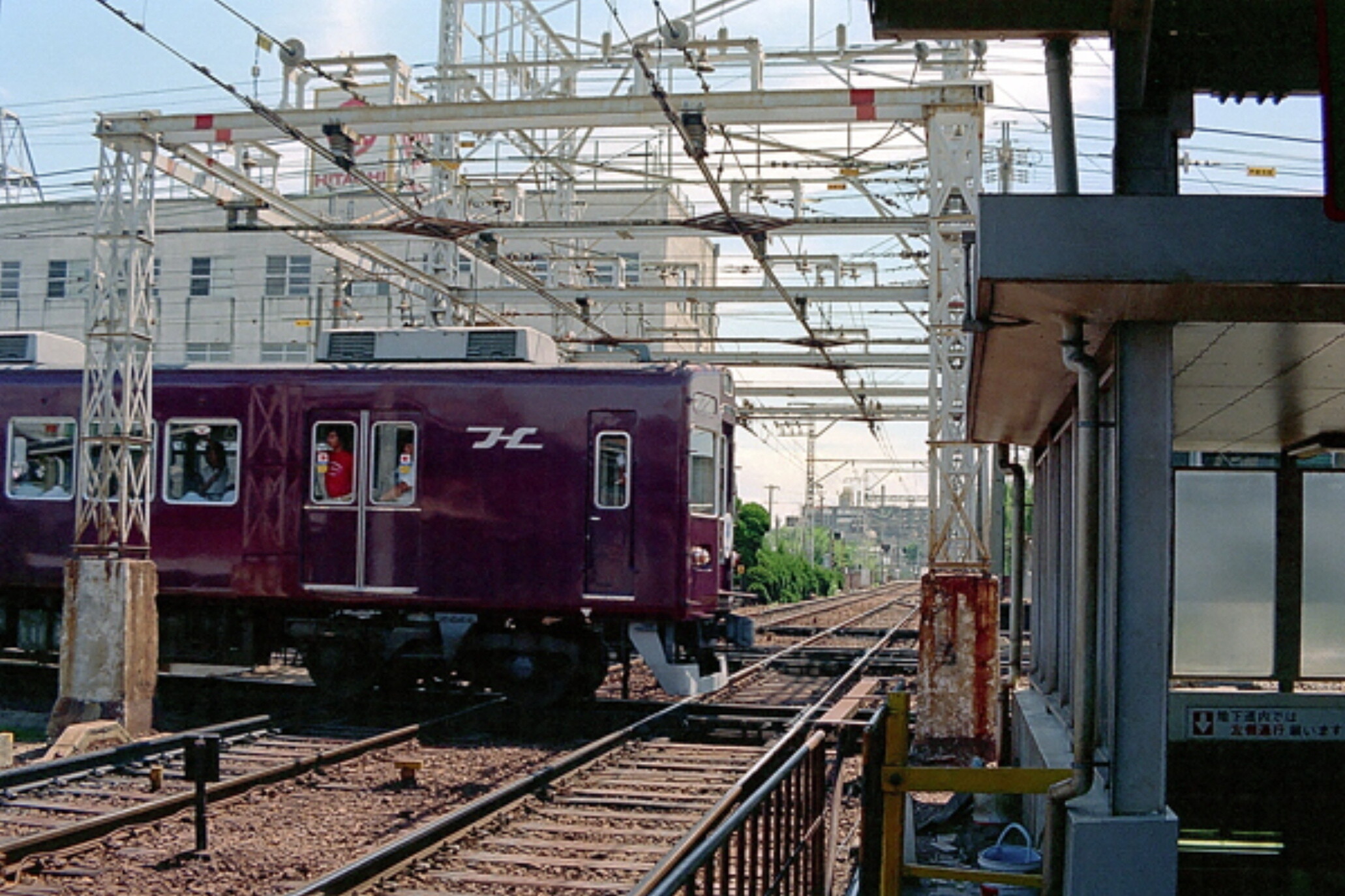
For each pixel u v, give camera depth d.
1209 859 7.12
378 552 14.12
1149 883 5.15
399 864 7.83
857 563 104.19
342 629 14.60
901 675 19.48
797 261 21.58
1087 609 5.39
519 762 11.66
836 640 27.84
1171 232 4.82
